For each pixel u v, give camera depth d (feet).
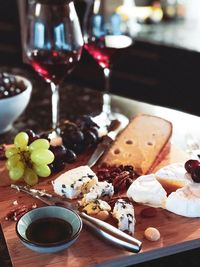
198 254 1.57
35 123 2.46
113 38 2.47
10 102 2.19
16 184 1.90
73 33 2.14
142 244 1.54
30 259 1.47
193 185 1.76
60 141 2.08
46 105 2.68
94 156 2.07
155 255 1.53
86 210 1.67
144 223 1.65
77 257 1.48
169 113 2.55
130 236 1.52
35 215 1.58
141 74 4.75
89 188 1.83
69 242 1.45
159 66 4.60
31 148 1.89
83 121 2.24
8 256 1.52
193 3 5.12
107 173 1.94
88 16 2.47
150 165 2.00
